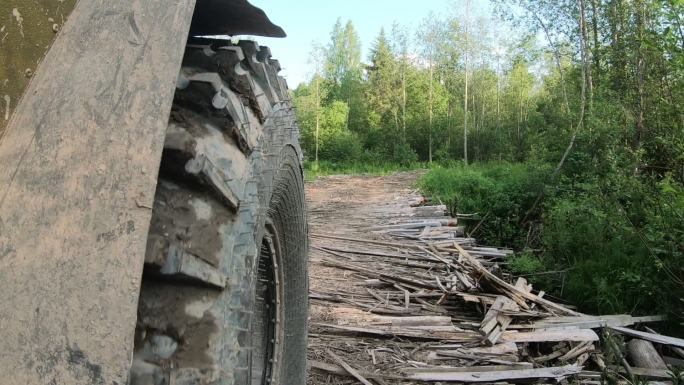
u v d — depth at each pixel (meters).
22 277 1.19
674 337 6.36
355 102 53.59
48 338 1.12
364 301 6.84
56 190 1.27
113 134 1.32
